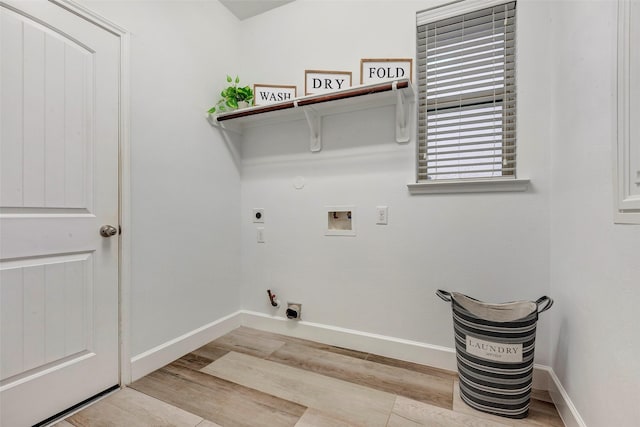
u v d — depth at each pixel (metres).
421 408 1.28
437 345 1.64
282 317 2.09
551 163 1.39
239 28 2.23
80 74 1.29
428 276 1.66
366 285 1.82
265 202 2.15
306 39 2.02
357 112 1.84
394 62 1.71
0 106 1.07
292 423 1.19
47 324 1.19
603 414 0.91
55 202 1.22
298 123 2.04
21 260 1.12
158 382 1.47
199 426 1.17
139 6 1.53
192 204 1.85
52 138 1.21
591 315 0.99
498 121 1.57
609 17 0.89
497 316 1.37
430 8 1.66
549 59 1.41
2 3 1.07
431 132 1.69
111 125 1.41
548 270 1.41
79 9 1.28
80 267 1.30
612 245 0.87
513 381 1.20
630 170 0.78
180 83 1.77
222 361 1.69
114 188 1.42
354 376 1.53
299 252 2.03
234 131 2.19
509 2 1.49
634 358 0.76
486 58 1.59
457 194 1.59
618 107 0.83
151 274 1.59
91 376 1.33
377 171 1.79
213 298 2.00
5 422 1.08
